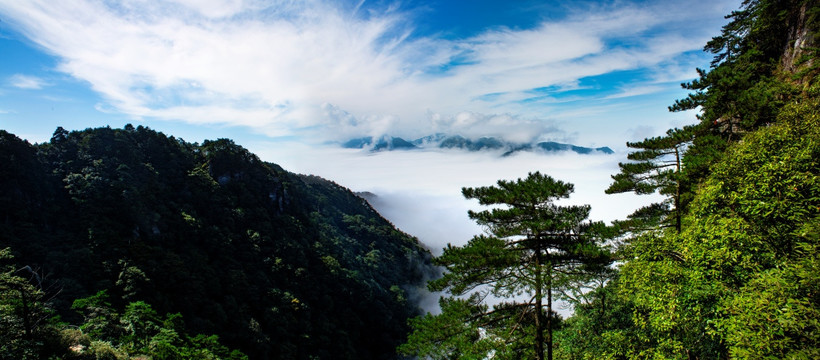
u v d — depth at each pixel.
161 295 49.88
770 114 21.64
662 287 12.39
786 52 28.61
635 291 15.23
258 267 73.06
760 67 30.38
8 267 40.69
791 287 8.62
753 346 8.56
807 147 11.94
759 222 11.59
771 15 30.34
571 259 14.50
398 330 89.31
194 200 78.25
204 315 52.84
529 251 15.34
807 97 20.17
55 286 42.31
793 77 24.33
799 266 8.89
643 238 15.33
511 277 15.06
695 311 11.32
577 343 21.45
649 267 13.33
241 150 102.56
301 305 68.62
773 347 8.25
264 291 67.19
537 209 15.06
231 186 90.88
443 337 17.67
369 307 87.44
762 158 13.02
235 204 85.81
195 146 98.25
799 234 10.15
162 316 46.53
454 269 15.59
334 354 67.56
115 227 57.25
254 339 54.81
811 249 9.37
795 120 15.59
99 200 59.69
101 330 33.12
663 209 23.70
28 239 48.41
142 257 54.16
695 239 13.06
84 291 43.81
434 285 17.14
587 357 18.39
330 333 70.69
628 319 19.23
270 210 95.81
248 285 64.88
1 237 45.91
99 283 46.25
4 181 52.31
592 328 21.17
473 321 17.28
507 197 15.23
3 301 22.70
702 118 28.66
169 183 77.62
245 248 75.25
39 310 24.34
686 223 20.47
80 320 38.41
